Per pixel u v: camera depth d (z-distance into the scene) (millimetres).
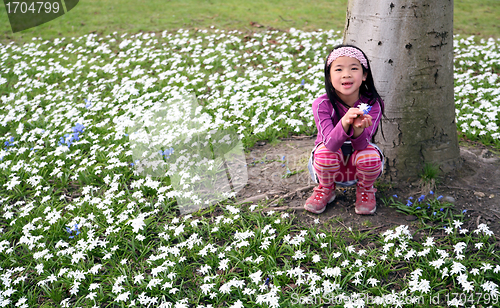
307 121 4820
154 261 2826
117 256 2959
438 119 3350
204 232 3121
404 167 3424
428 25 3121
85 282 2729
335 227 3053
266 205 3377
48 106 5695
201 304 2490
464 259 2594
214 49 7688
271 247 2842
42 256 2953
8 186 3893
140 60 7355
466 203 3156
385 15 3186
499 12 9672
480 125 4223
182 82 6223
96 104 5734
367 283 2467
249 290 2420
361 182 3055
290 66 6539
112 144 4539
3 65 7777
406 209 3117
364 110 2479
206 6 10828
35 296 2656
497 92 5141
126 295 2434
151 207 3465
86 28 9555
